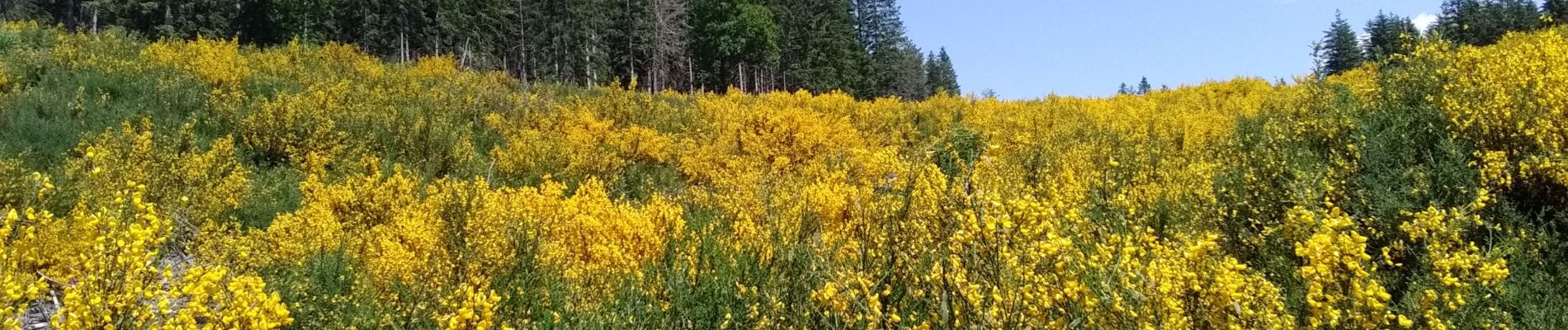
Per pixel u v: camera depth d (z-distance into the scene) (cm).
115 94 1041
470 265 454
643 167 1057
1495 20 3200
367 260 527
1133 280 276
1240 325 259
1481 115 454
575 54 3919
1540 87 446
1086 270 271
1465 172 410
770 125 1162
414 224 577
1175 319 252
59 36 1405
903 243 339
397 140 988
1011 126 1307
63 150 798
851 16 5284
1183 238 378
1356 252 247
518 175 959
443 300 374
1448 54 591
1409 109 520
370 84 1393
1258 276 281
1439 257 298
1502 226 383
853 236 446
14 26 1453
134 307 266
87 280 263
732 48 3884
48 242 423
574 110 1348
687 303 364
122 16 3675
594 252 535
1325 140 552
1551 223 380
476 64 3186
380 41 3778
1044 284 270
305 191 735
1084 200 527
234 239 552
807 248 371
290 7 3697
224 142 831
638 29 4050
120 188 638
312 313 404
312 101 1077
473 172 936
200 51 1423
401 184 738
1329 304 245
